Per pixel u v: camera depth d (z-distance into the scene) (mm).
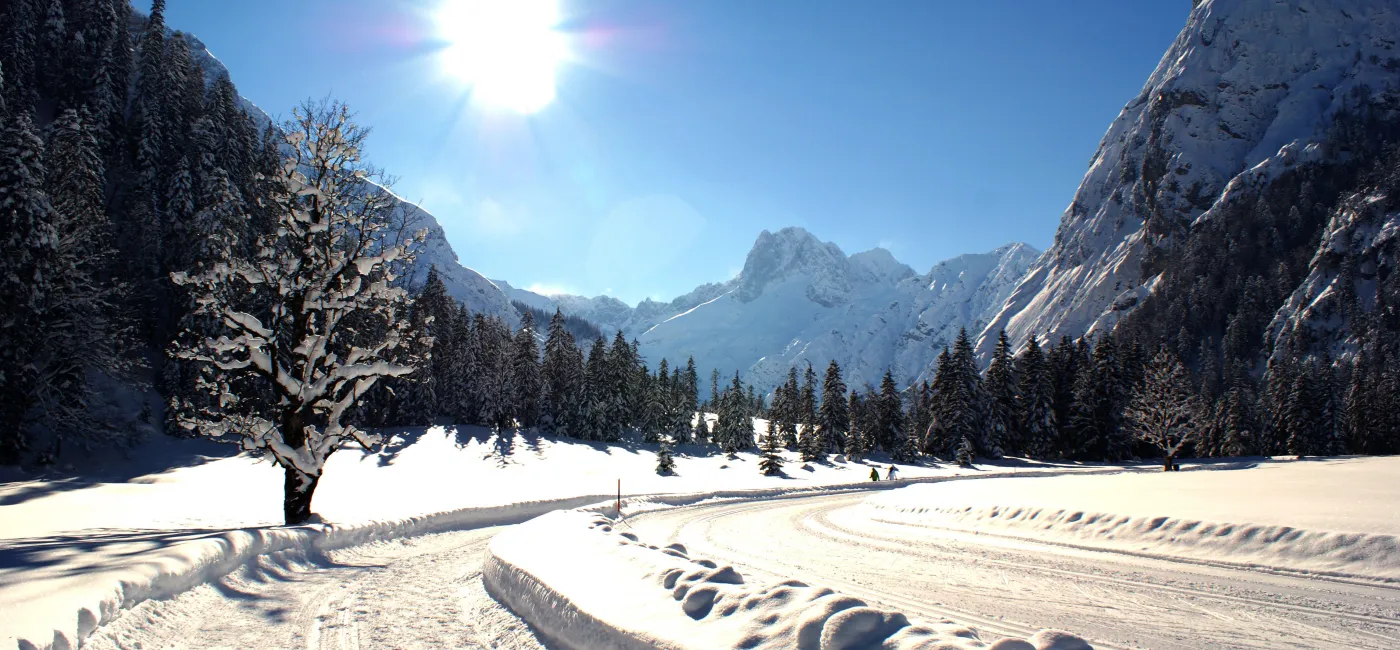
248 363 14766
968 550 13547
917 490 25000
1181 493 16359
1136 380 77875
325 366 15945
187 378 40531
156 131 52812
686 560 6828
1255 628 7258
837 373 81062
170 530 13164
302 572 9492
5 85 49156
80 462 33531
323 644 5895
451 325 64688
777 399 89625
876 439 79562
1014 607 8289
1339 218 152125
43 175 31516
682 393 93625
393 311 16797
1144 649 6496
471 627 6496
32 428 32031
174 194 46969
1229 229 181875
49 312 31500
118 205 51844
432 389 59219
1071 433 76312
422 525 15797
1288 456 70375
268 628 6344
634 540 8742
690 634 4645
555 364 71688
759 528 19141
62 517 18188
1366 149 183750
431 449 50625
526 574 7121
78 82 58812
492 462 49875
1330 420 74938
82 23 61031
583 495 27406
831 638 4074
